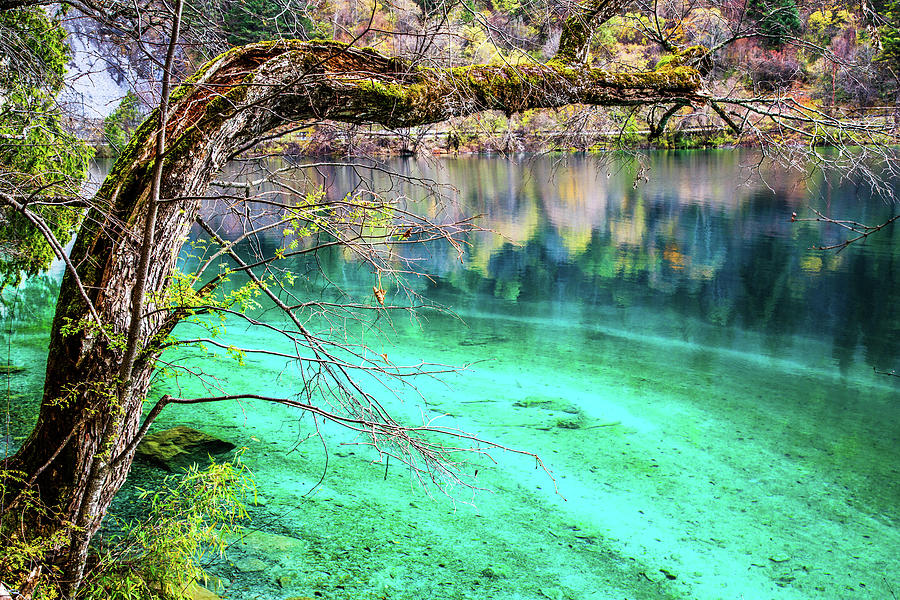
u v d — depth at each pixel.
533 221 21.31
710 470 6.38
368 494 5.82
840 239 17.78
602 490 5.98
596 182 29.33
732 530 5.38
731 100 4.77
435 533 5.25
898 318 11.75
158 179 2.85
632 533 5.32
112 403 3.08
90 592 3.34
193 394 7.92
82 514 3.13
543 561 4.93
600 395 8.27
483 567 4.84
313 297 12.25
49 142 4.89
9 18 5.20
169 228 3.16
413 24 4.13
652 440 7.02
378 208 3.05
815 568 4.87
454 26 3.94
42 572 3.07
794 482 6.16
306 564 4.78
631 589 4.63
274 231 16.33
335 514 5.47
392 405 7.76
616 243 18.20
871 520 5.53
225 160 3.41
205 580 4.22
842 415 7.75
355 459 6.48
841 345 10.45
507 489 5.96
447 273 15.16
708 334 10.97
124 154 3.31
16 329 10.18
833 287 13.80
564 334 10.88
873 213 20.02
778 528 5.41
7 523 3.02
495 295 13.35
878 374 9.16
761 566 4.90
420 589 4.56
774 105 4.89
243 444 6.70
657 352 10.06
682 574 4.80
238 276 13.10
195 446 6.39
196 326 10.63
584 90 4.27
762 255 16.55
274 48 3.56
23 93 4.82
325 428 7.17
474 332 10.91
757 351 10.12
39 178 3.93
